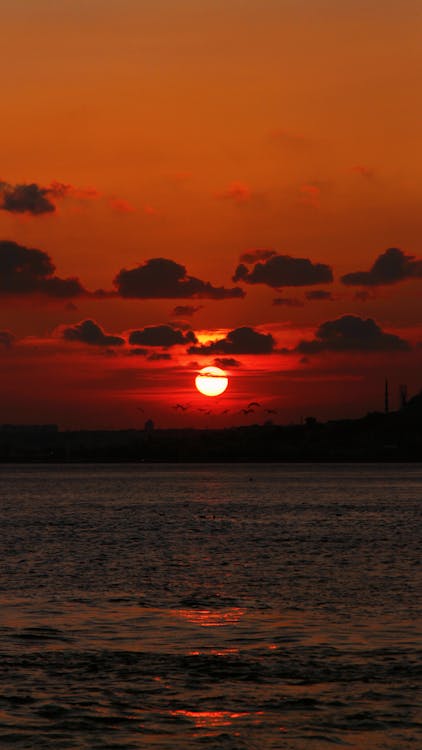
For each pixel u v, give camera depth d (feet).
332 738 137.18
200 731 140.36
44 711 149.28
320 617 230.48
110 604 252.21
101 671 174.60
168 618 229.66
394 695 158.20
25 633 210.38
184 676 170.91
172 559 379.35
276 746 134.21
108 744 134.92
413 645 196.85
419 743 134.82
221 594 271.69
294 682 166.61
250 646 196.24
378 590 280.10
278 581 303.68
